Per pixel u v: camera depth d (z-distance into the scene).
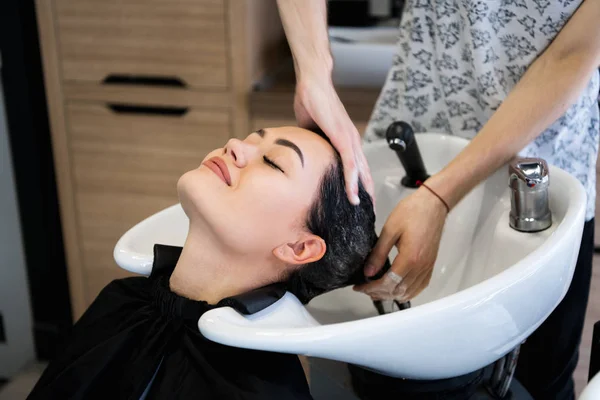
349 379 0.89
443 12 0.98
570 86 0.86
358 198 0.77
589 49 0.86
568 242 0.71
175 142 1.77
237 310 0.68
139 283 0.84
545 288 0.70
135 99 1.75
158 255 0.79
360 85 1.60
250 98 1.68
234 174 0.75
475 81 1.00
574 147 1.02
